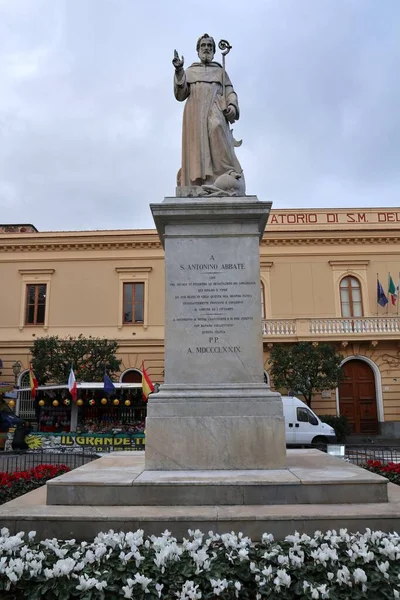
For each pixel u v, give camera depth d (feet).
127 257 102.32
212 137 25.13
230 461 20.34
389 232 100.78
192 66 26.81
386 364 94.53
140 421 83.56
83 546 13.73
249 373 21.62
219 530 15.49
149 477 18.52
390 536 14.01
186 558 12.91
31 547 13.74
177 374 21.65
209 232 22.77
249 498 17.40
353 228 100.68
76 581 11.93
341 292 100.68
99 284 102.01
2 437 71.97
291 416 69.97
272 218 104.37
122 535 14.03
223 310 22.16
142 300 101.55
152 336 99.30
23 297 102.22
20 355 100.17
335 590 11.78
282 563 12.56
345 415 93.97
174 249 22.68
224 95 26.13
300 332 93.86
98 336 100.01
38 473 25.99
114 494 17.49
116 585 11.84
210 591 11.88
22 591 11.83
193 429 20.54
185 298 22.25
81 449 62.34
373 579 11.94
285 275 100.58
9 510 16.58
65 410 85.76
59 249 103.09
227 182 24.11
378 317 94.68
